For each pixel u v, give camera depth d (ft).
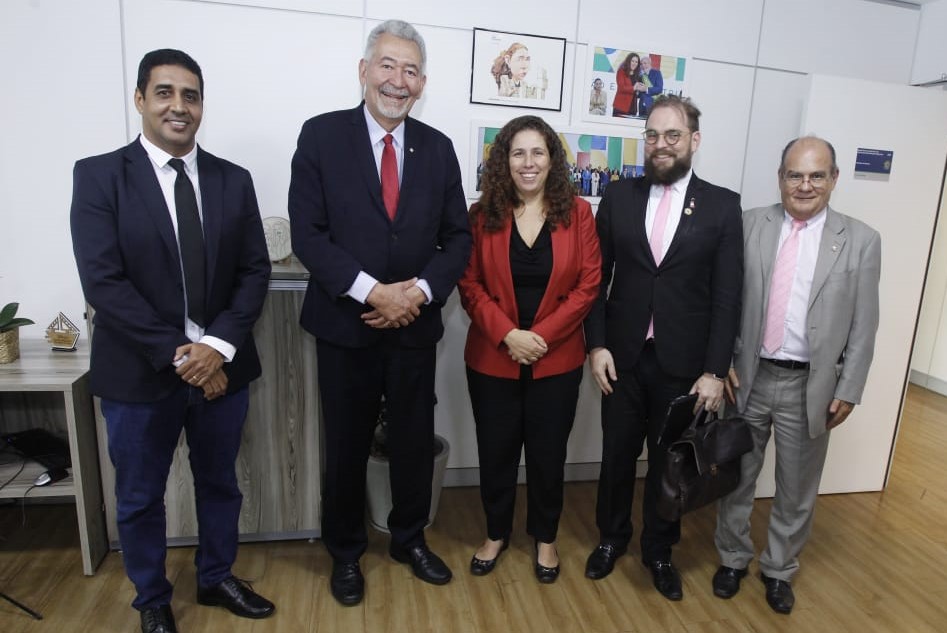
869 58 9.14
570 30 8.15
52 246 7.45
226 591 6.11
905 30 9.18
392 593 6.54
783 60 8.87
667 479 5.85
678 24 8.46
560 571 7.04
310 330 6.05
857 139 8.21
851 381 6.19
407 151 5.93
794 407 6.40
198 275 5.30
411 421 6.34
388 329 5.97
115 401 5.20
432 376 6.39
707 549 7.72
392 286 5.67
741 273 6.21
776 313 6.38
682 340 6.14
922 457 10.76
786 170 6.13
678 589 6.67
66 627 5.85
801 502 6.61
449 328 8.56
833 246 6.17
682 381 6.26
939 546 7.98
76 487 6.34
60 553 6.99
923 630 6.39
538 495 6.72
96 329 5.27
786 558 6.70
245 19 7.33
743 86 8.82
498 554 7.22
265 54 7.45
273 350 6.81
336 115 5.88
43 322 7.61
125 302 4.92
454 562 7.15
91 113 7.23
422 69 5.75
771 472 9.09
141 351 5.09
